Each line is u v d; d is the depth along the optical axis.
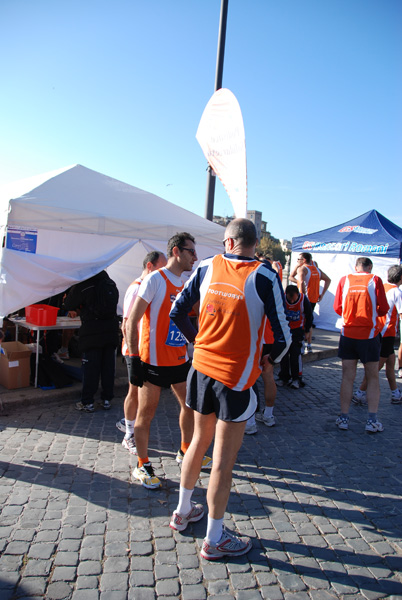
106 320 5.08
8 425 4.61
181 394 3.65
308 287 9.43
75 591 2.37
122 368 6.93
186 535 2.93
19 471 3.63
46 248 5.63
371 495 3.64
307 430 5.07
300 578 2.59
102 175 7.02
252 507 3.34
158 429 4.77
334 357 9.55
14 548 2.68
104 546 2.76
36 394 5.32
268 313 2.54
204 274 2.76
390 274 6.21
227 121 6.22
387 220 12.81
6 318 5.91
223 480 2.62
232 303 2.55
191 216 7.54
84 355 5.10
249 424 4.78
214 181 8.48
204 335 2.70
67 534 2.85
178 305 2.85
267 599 2.41
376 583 2.59
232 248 2.72
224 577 2.56
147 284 3.29
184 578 2.53
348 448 4.61
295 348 6.73
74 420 4.88
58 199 5.86
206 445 2.85
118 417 5.05
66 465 3.79
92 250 6.02
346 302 5.11
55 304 7.20
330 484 3.79
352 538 3.02
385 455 4.48
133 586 2.44
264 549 2.84
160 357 3.38
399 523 3.25
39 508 3.12
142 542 2.82
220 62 8.09
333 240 12.67
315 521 3.21
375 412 5.07
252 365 2.58
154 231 6.59
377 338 5.03
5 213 5.35
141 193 7.18
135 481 3.58
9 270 5.26
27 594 2.33
